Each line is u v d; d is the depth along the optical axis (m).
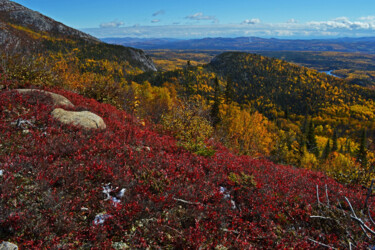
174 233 4.50
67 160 6.19
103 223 4.40
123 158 6.64
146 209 4.76
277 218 5.61
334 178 10.52
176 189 5.67
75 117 8.52
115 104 15.05
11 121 7.43
